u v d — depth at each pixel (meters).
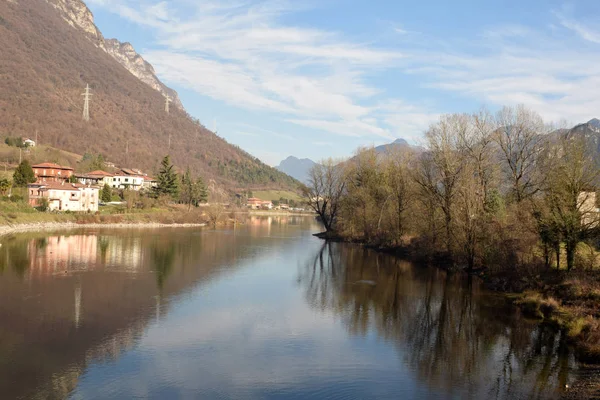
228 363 25.70
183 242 84.19
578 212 39.50
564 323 32.88
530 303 38.53
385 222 85.69
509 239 47.44
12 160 162.50
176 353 26.88
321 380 23.92
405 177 77.38
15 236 80.75
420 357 27.59
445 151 59.12
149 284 45.00
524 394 22.44
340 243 93.88
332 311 37.84
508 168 57.47
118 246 73.31
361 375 24.73
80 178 162.62
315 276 53.66
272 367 25.42
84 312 34.28
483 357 27.59
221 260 63.81
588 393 22.38
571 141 42.88
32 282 43.41
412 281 51.19
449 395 22.41
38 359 25.22
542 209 42.59
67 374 23.52
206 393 21.92
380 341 30.45
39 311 33.94
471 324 34.31
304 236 109.56
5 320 31.50
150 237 90.69
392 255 74.81
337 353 27.98
